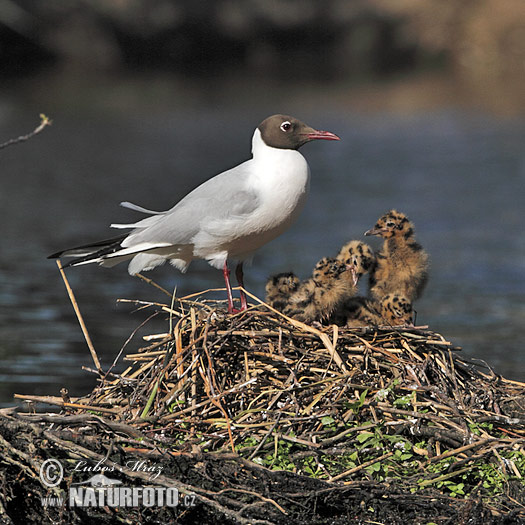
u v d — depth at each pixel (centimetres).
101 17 6306
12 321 1608
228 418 919
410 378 973
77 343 1480
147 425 919
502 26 6531
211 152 3888
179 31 6544
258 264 2077
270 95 5678
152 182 3250
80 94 5572
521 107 5144
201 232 1111
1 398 1208
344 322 1126
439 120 4734
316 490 852
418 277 1214
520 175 3306
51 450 869
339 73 6750
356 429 915
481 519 848
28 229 2469
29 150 3925
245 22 6688
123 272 2022
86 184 3209
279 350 978
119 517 873
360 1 6862
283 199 1102
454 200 2861
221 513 866
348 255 1148
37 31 6178
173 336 1006
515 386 1041
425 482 879
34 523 888
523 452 917
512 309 1730
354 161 3644
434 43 6719
